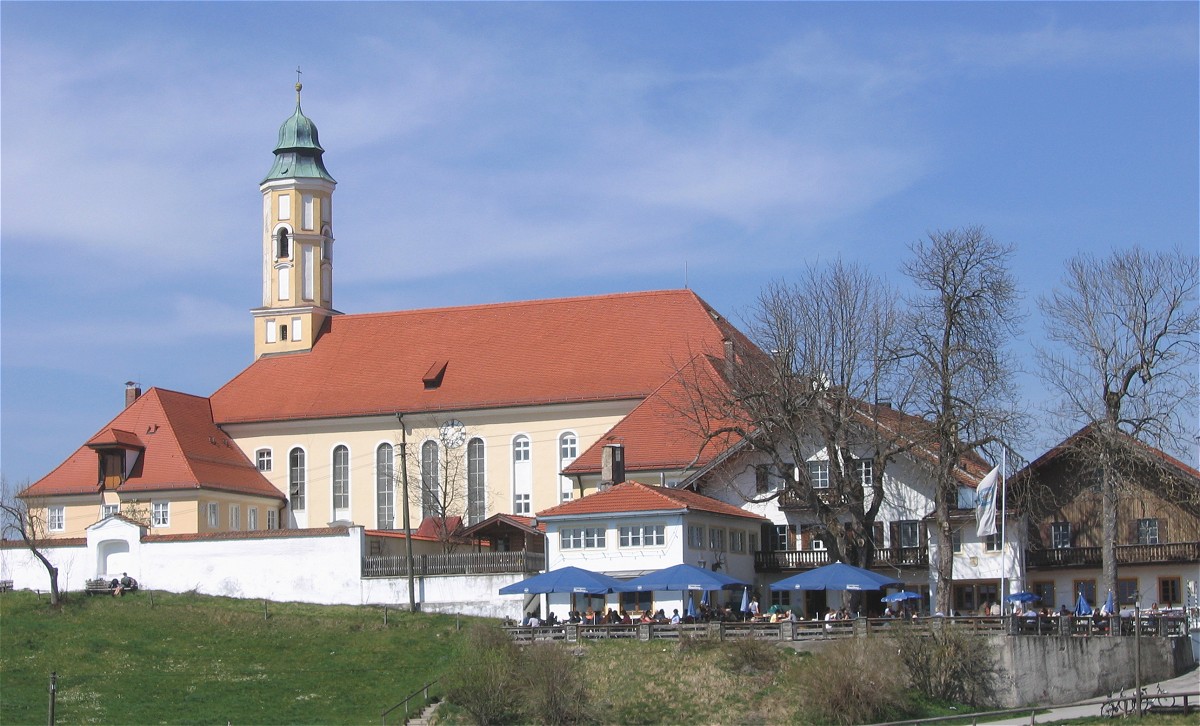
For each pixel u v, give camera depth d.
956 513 95.00
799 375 94.06
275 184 136.12
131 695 81.81
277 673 85.56
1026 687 76.38
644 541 91.06
